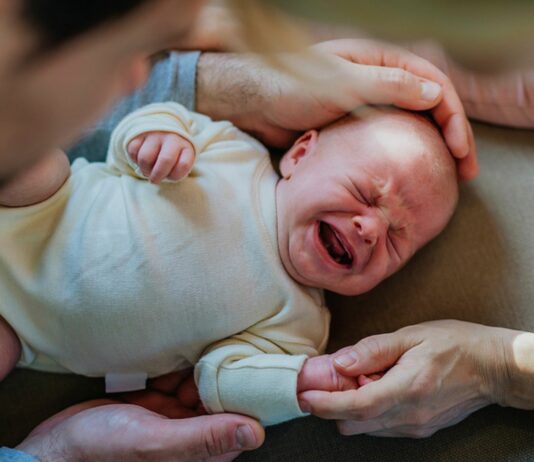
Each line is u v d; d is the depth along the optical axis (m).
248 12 0.41
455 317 1.04
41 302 0.90
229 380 0.87
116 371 0.96
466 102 1.14
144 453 0.81
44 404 1.00
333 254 1.00
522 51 0.39
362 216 0.93
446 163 0.99
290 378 0.85
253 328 0.95
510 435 0.95
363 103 0.95
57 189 0.93
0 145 0.40
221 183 0.98
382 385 0.83
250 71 1.04
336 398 0.82
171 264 0.91
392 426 0.88
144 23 0.37
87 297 0.89
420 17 0.38
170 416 0.97
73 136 0.44
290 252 0.96
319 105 0.99
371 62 0.94
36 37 0.35
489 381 0.90
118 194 0.96
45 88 0.38
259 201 1.00
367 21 0.39
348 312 1.07
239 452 0.91
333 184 0.95
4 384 1.00
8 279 0.90
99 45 0.37
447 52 0.42
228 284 0.92
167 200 0.94
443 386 0.86
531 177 1.12
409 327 0.93
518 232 1.08
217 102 1.12
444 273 1.06
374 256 0.95
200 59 1.12
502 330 0.94
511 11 0.37
